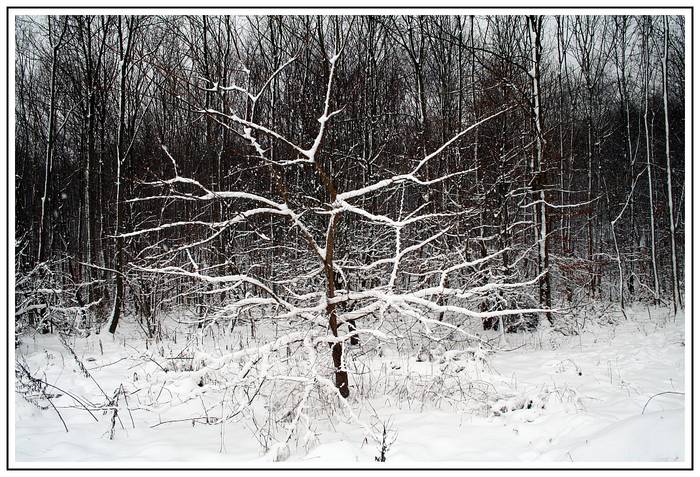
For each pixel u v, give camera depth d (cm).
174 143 1548
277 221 1099
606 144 2248
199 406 691
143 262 1117
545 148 1175
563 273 1255
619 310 1433
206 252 1166
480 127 1205
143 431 595
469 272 1084
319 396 651
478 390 688
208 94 1241
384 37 1362
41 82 1825
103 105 1424
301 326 724
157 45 1327
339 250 930
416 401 683
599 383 725
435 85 1546
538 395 635
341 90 1027
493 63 1350
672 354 873
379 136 1254
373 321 920
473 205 1090
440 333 884
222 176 1198
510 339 1127
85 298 1548
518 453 490
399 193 1088
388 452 500
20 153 1747
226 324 964
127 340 1173
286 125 1056
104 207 1512
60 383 794
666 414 466
